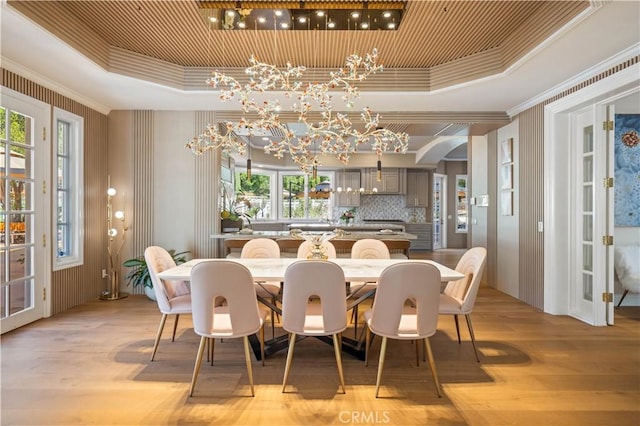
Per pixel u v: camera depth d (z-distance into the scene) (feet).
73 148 13.57
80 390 7.38
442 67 12.76
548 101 12.97
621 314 12.80
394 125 16.14
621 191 13.99
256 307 7.29
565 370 8.36
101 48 10.96
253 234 16.02
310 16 9.62
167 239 15.66
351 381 7.83
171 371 8.27
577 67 10.64
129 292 15.52
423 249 31.53
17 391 7.32
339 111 15.55
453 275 8.54
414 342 10.16
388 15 9.57
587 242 12.12
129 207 15.53
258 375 8.11
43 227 11.92
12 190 10.80
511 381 7.84
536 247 13.65
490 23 10.06
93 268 14.61
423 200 31.96
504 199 15.94
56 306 12.60
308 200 31.83
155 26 10.30
